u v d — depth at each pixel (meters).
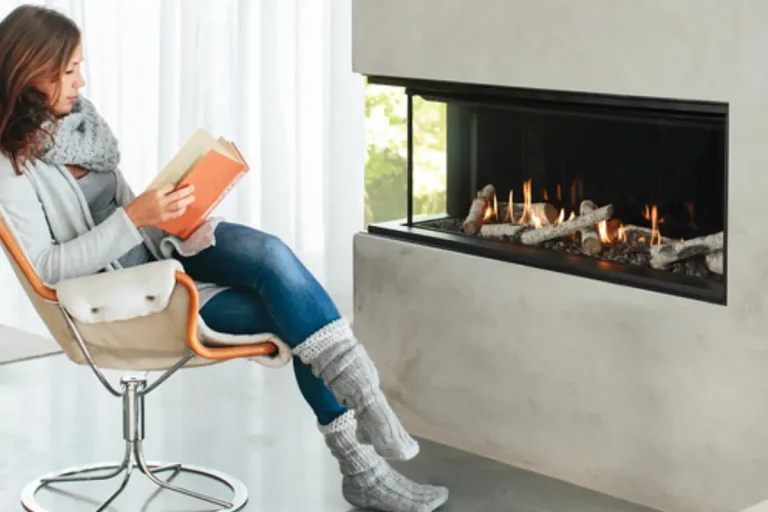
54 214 3.38
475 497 3.56
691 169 3.50
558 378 3.63
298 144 5.41
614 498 3.54
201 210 3.37
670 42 3.27
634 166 3.64
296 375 3.48
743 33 3.12
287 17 5.42
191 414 4.25
